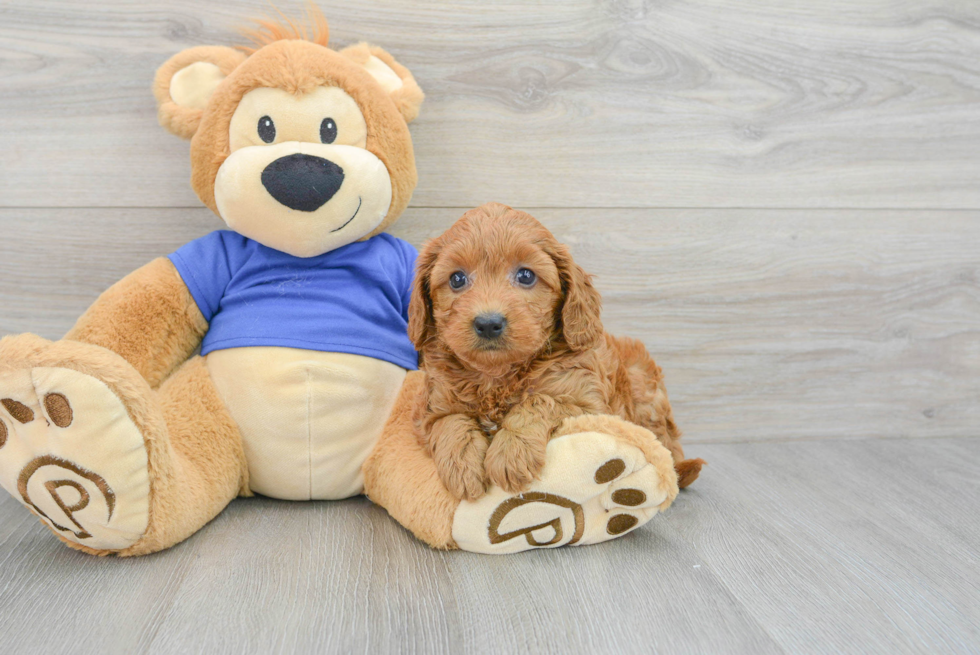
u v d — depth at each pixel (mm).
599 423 1434
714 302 2277
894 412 2418
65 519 1366
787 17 2166
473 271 1438
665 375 2297
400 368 1790
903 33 2223
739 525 1669
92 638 1150
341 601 1279
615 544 1554
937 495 1893
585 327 1486
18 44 1926
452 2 2033
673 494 1463
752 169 2227
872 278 2332
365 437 1721
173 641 1147
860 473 2061
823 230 2289
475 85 2082
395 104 1784
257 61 1645
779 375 2346
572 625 1223
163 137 2020
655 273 2238
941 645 1196
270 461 1683
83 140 1992
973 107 2293
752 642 1188
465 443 1453
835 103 2232
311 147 1617
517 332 1348
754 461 2164
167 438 1437
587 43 2100
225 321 1727
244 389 1654
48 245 2025
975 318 2400
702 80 2162
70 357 1299
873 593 1361
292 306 1725
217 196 1664
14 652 1109
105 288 2064
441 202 2133
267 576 1366
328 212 1627
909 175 2299
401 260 1923
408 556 1470
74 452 1313
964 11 2236
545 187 2160
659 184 2199
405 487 1562
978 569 1469
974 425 2434
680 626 1229
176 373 1717
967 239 2352
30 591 1295
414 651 1140
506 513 1436
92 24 1941
